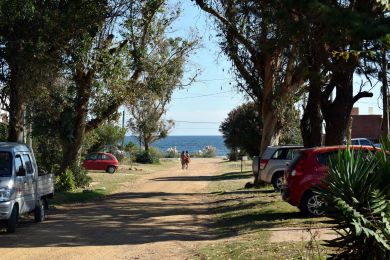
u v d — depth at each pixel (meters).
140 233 13.92
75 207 20.61
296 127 38.38
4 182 13.38
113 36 23.97
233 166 54.78
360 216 6.92
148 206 20.80
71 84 25.59
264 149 25.64
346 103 17.80
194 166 58.56
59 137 28.17
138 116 61.97
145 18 24.52
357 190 7.07
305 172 14.48
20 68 18.44
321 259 8.43
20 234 13.69
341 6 13.11
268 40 16.75
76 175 28.41
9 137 19.61
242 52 23.97
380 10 12.23
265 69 24.41
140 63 25.84
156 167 55.50
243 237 12.36
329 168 7.48
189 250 11.19
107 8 21.80
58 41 19.66
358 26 11.41
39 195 15.92
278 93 24.28
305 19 13.68
